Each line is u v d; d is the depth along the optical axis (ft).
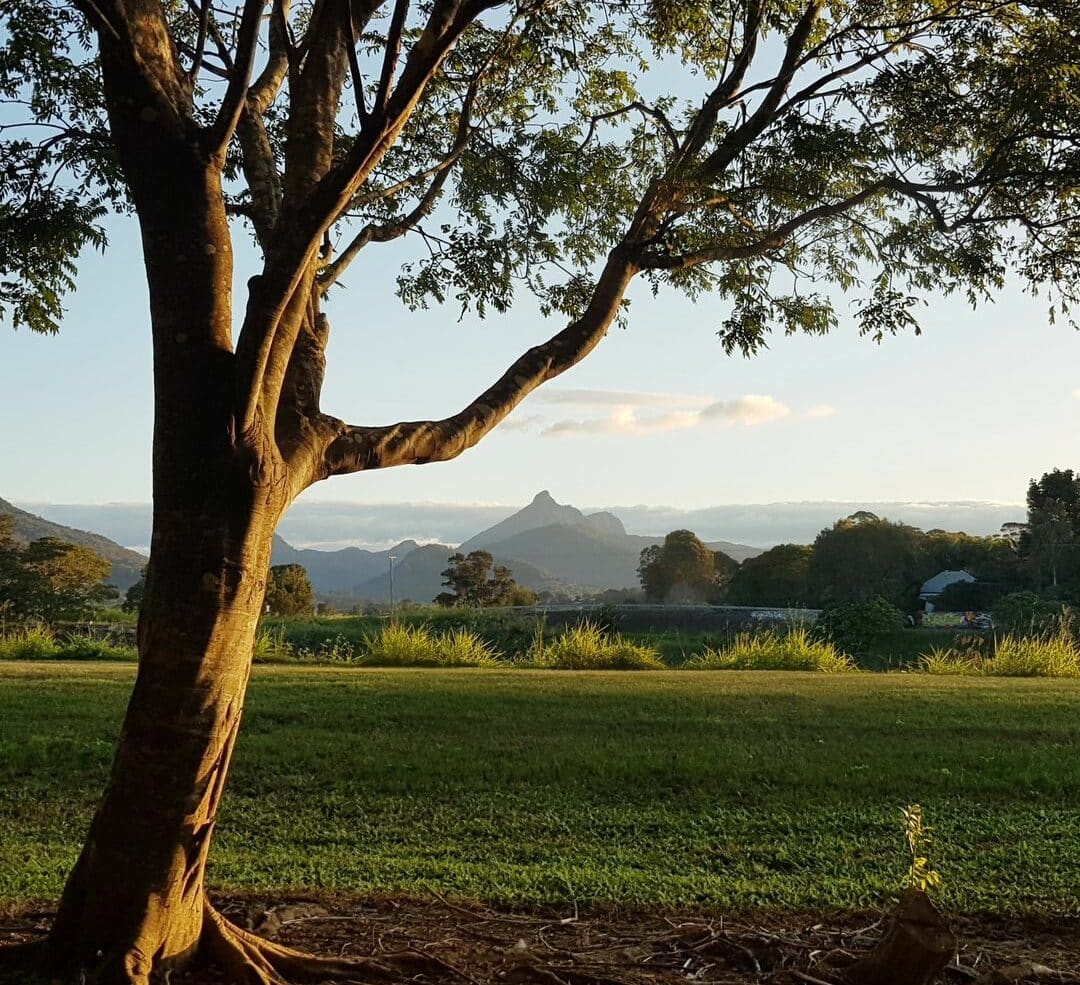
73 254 24.82
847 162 22.21
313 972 14.69
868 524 209.97
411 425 15.67
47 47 23.13
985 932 18.31
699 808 26.32
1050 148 22.71
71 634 77.82
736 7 23.30
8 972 13.50
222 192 14.05
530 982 14.84
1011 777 28.58
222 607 13.26
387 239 20.99
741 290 25.07
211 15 20.88
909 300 24.50
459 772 29.22
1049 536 186.91
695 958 16.26
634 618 98.84
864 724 35.45
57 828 24.86
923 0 22.35
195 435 13.29
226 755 13.62
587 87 26.73
